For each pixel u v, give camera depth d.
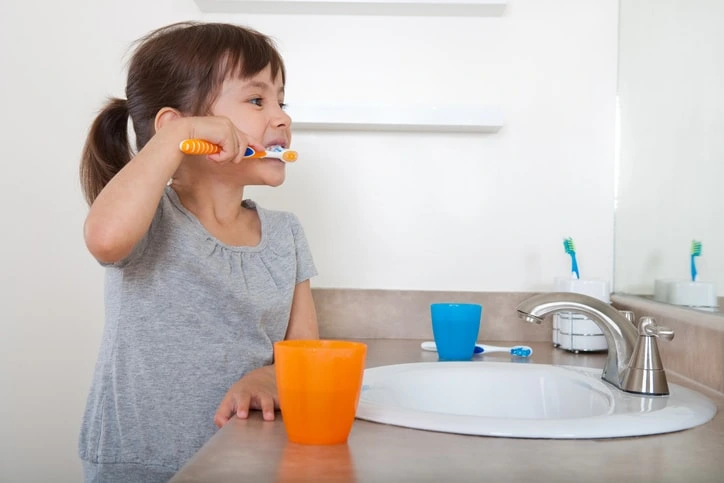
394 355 1.33
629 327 0.96
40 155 1.59
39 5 1.59
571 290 1.38
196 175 1.13
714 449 0.66
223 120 0.97
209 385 1.06
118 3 1.58
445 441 0.68
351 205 1.57
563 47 1.56
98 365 1.09
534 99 1.56
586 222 1.56
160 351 1.05
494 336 1.55
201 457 0.61
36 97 1.59
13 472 1.59
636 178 1.43
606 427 0.71
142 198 0.90
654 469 0.59
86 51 1.59
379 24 1.57
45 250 1.59
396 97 1.57
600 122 1.56
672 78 1.23
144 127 1.16
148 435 1.04
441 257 1.57
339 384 0.65
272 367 1.00
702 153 1.10
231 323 1.10
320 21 1.57
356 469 0.58
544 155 1.56
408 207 1.57
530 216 1.56
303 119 1.48
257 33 1.19
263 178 1.12
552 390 1.06
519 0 1.56
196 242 1.09
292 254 1.23
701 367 1.02
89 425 1.07
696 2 1.13
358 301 1.56
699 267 1.10
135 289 1.06
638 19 1.42
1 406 1.59
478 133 1.56
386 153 1.56
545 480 0.56
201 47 1.11
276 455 0.62
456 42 1.56
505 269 1.56
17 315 1.59
